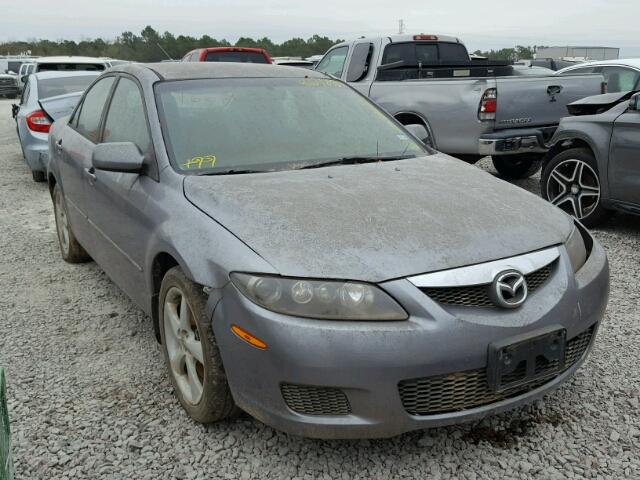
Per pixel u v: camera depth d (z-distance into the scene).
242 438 2.88
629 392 3.21
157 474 2.66
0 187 9.03
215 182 3.10
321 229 2.62
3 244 6.11
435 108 7.62
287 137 3.61
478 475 2.63
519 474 2.63
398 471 2.66
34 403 3.20
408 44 9.19
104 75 4.68
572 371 2.81
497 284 2.51
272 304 2.42
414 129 4.33
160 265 3.19
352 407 2.41
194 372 2.94
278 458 2.75
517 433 2.90
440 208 2.85
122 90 4.13
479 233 2.67
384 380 2.37
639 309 4.25
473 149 7.32
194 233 2.81
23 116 9.16
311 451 2.79
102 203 3.92
